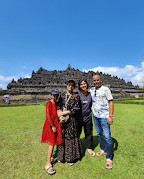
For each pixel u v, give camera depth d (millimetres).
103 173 2441
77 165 2756
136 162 2779
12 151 3461
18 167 2713
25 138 4449
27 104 17703
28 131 5238
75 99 2895
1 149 3590
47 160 2828
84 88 3242
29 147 3721
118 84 38969
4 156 3191
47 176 2402
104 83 35375
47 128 2832
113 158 2973
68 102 2891
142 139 4086
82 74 37250
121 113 8891
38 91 24719
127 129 5164
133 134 4570
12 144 3936
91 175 2393
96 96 3057
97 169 2582
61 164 2832
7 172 2541
